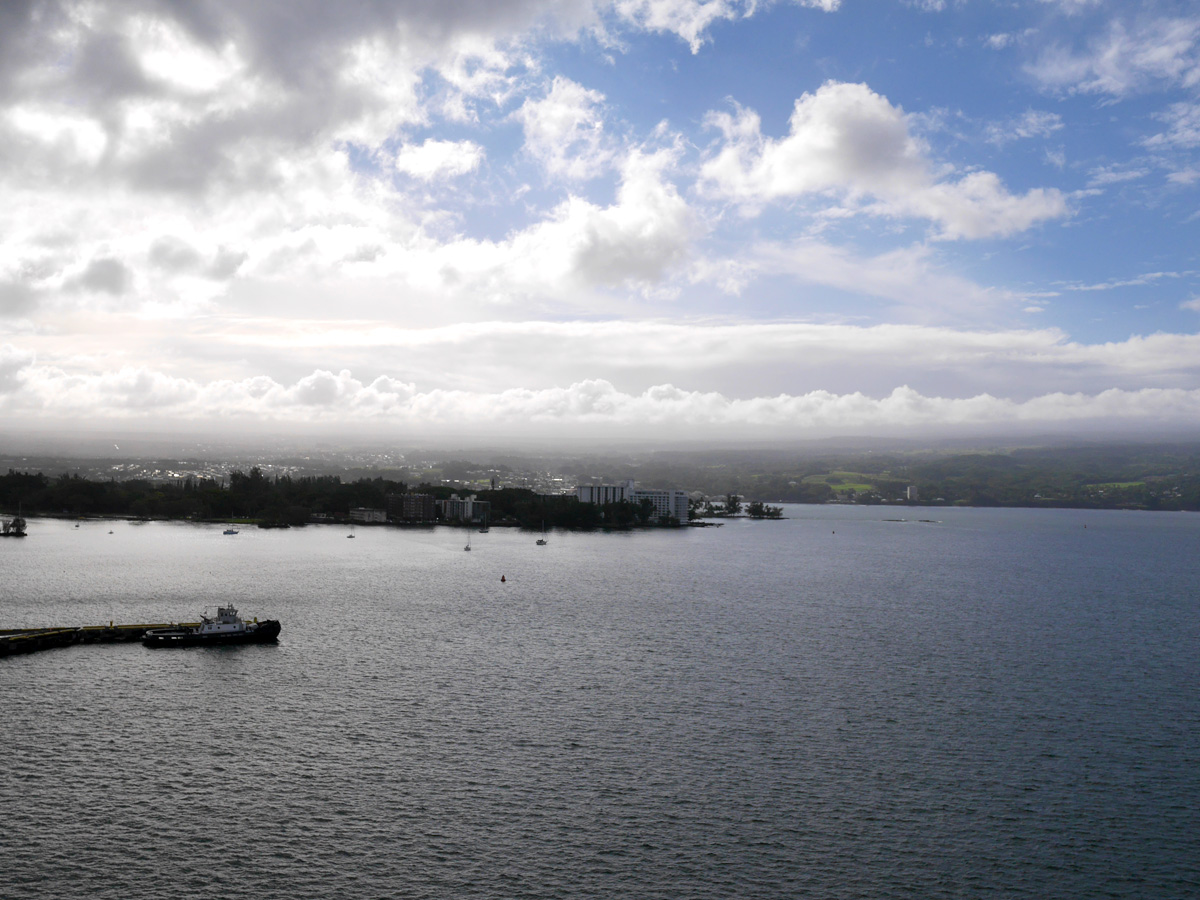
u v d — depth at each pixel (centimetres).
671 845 11356
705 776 13588
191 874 10450
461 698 17612
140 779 13125
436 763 13962
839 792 13075
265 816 11975
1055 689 19125
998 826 12062
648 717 16488
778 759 14362
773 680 19438
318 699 17462
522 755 14362
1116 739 15712
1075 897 10350
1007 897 10319
